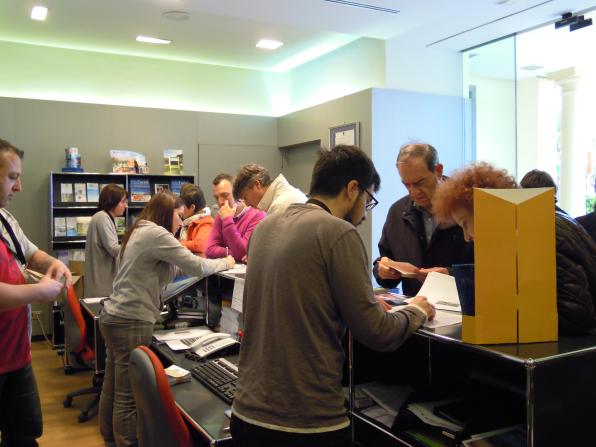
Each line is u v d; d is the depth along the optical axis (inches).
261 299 50.3
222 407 68.1
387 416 58.2
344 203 53.3
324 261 47.3
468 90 207.0
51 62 223.1
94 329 134.1
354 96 196.4
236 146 252.8
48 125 215.3
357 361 62.0
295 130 243.0
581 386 42.5
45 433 126.7
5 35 207.5
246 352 51.6
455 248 77.5
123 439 94.3
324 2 149.3
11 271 71.6
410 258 83.4
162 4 150.6
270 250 50.5
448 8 156.3
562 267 46.8
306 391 46.6
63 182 217.8
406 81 197.8
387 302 62.4
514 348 43.5
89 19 188.9
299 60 249.9
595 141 229.1
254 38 213.3
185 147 241.9
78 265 175.5
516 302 44.7
